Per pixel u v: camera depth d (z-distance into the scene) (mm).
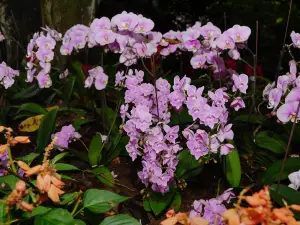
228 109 2916
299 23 5457
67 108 3326
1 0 3998
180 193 2566
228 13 6000
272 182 2396
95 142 2627
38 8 4129
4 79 3078
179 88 2264
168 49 2812
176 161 2273
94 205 1841
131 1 6129
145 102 2363
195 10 6594
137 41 2561
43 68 3008
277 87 2365
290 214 1390
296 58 5188
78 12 3826
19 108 3232
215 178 2631
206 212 1984
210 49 2686
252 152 2768
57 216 1664
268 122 2932
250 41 5488
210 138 2219
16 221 1735
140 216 2412
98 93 3396
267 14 5676
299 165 2428
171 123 2701
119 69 3701
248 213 1354
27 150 2959
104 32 2539
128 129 2266
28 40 4141
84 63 3871
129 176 2695
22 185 1494
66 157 2811
